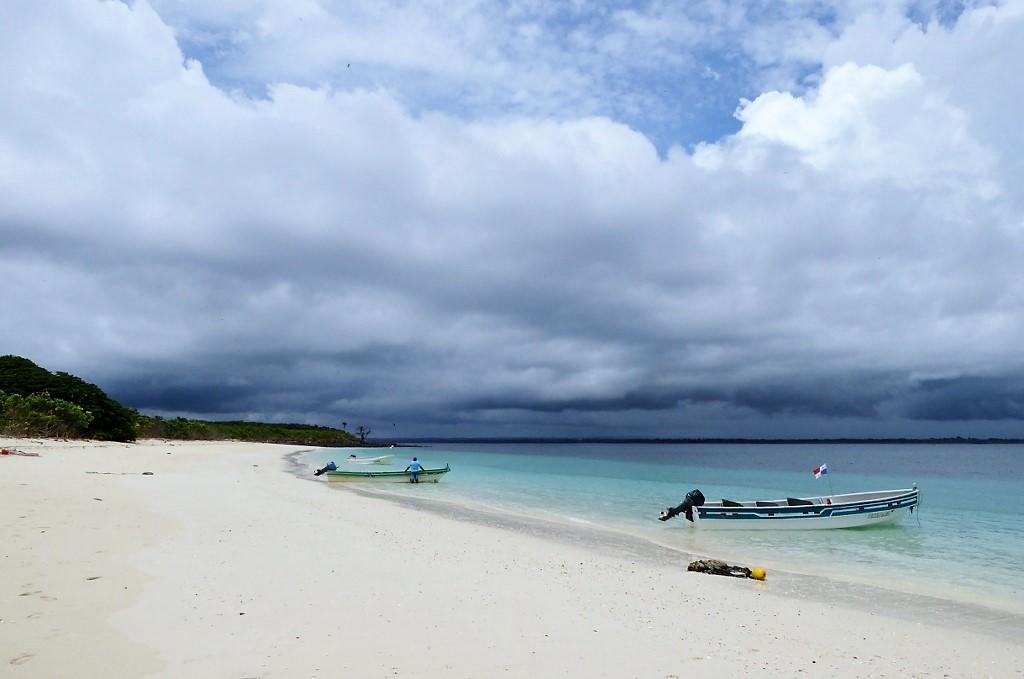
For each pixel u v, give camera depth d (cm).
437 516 2292
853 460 11406
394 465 6950
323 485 3591
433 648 739
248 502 2116
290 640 734
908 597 1274
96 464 3106
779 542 2017
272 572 1071
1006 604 1227
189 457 5041
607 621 911
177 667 628
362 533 1605
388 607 905
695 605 1065
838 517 2303
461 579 1127
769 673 728
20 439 4509
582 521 2369
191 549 1207
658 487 4159
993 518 2719
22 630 705
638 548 1788
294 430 15162
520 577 1190
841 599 1239
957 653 873
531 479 4903
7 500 1497
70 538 1184
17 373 6053
